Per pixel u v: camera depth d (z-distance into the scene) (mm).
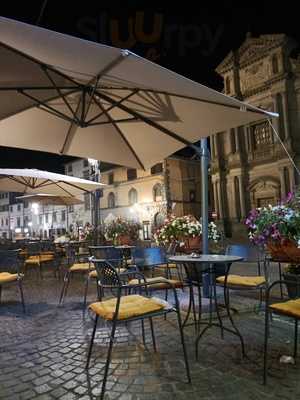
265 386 2574
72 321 4449
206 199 5227
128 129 4840
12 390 2641
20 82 3758
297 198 4281
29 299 5938
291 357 3045
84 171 37094
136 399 2443
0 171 7938
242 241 21750
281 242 4328
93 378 2793
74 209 39656
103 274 2973
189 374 2680
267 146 21516
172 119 4215
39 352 3395
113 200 35406
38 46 2695
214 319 4195
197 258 3506
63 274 9000
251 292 5648
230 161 23297
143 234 32156
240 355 3150
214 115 3838
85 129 4922
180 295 5500
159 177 31125
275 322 4102
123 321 2654
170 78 2869
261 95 21500
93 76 3363
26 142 5039
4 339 3807
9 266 5320
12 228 53250
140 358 3150
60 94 3934
